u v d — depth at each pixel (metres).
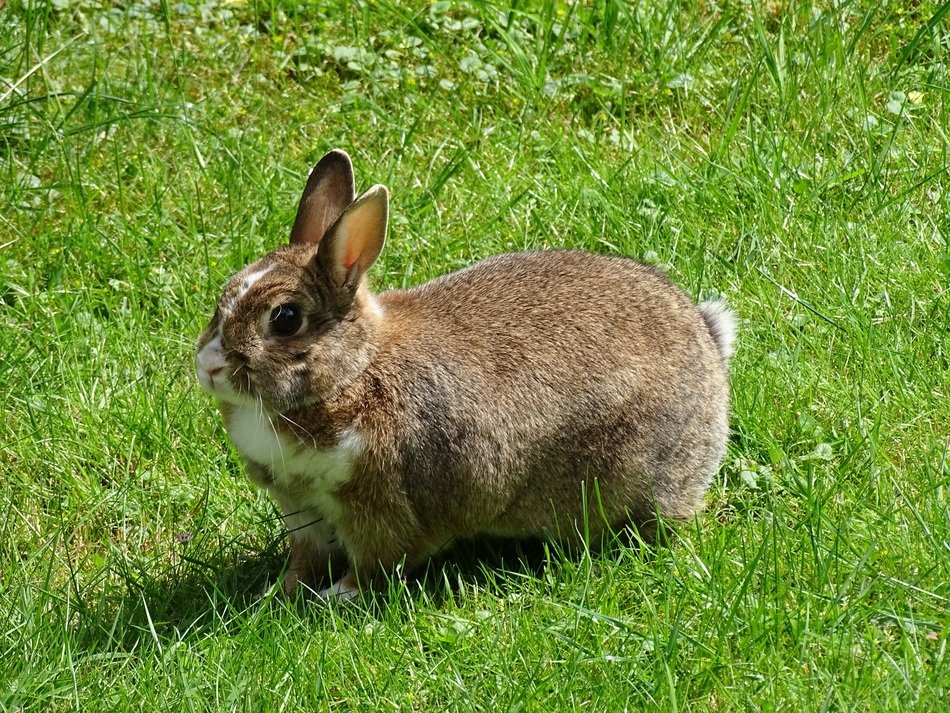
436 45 13.04
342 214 7.93
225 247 10.90
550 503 8.69
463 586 8.38
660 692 7.31
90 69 12.43
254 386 7.88
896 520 8.59
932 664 7.53
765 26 13.46
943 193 11.48
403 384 8.19
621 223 11.09
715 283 10.78
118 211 11.27
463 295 8.74
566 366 8.52
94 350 9.99
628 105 12.73
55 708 7.41
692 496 8.96
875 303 10.48
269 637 7.70
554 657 7.62
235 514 8.99
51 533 8.87
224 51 12.86
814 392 9.76
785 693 7.29
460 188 11.49
